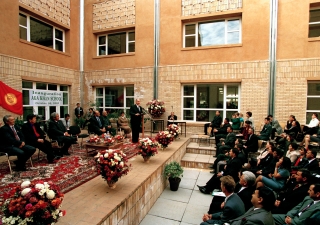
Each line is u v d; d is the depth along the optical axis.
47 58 9.21
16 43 7.81
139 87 10.22
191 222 3.64
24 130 4.96
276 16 8.05
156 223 3.61
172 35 9.59
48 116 9.42
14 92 7.69
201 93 9.49
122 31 10.74
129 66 10.38
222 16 8.95
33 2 8.45
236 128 7.99
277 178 4.01
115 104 10.98
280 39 8.12
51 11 9.33
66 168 4.61
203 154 7.71
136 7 10.09
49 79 9.28
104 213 2.65
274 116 8.22
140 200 3.67
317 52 7.73
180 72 9.52
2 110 7.34
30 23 8.64
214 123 8.38
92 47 11.06
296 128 6.93
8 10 7.48
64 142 5.82
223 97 9.16
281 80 8.13
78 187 3.53
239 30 8.89
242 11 8.52
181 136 9.09
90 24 11.02
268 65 8.26
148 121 10.05
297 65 7.92
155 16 9.76
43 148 5.00
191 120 9.65
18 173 4.25
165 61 9.75
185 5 9.36
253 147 6.28
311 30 8.05
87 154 5.67
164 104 9.81
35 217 1.91
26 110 8.38
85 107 11.12
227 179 2.89
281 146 6.45
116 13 10.50
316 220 2.58
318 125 7.04
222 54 8.91
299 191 3.33
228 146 6.48
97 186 3.58
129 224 3.26
